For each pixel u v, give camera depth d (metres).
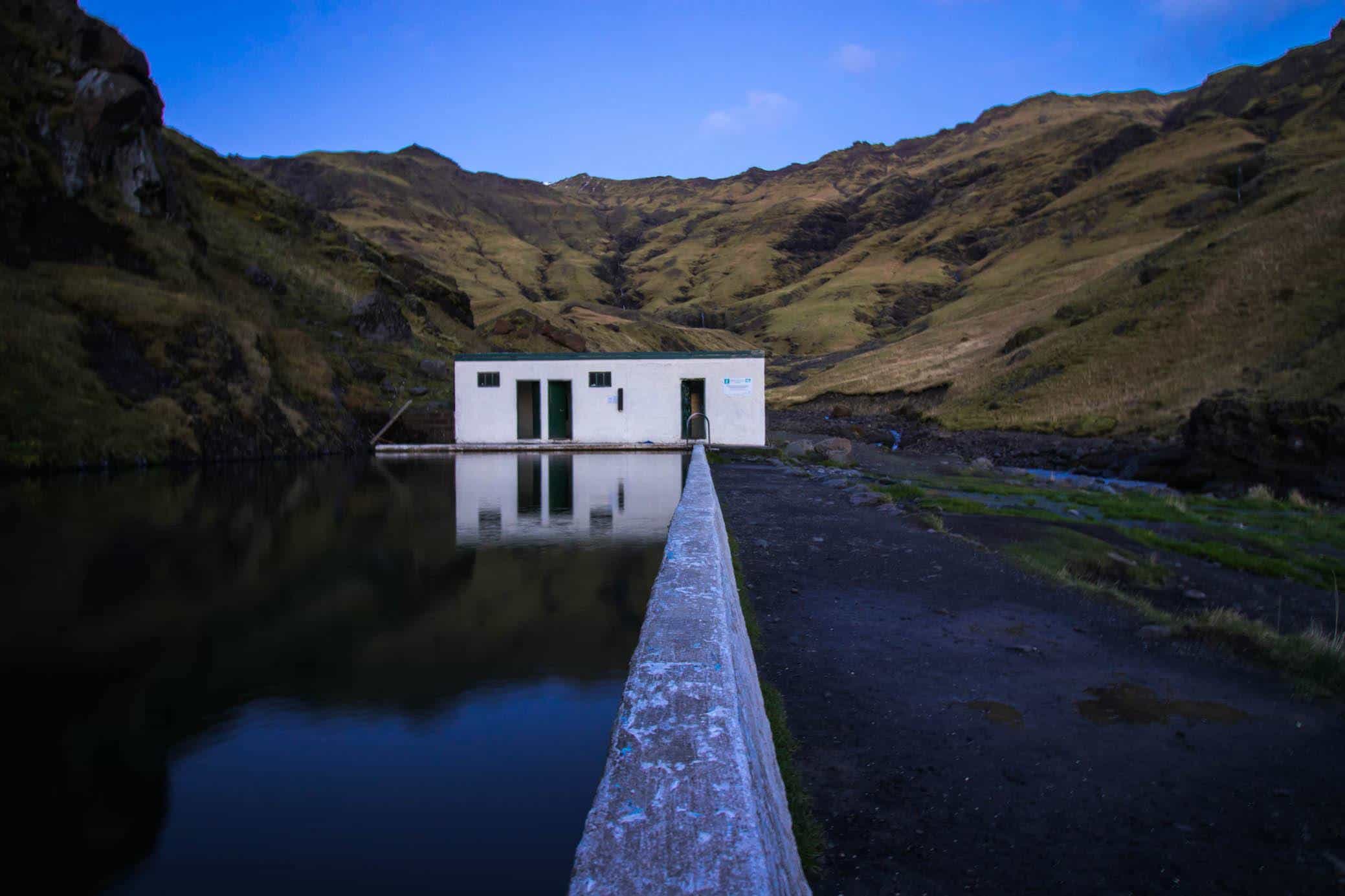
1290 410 19.39
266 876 2.54
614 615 5.88
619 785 1.47
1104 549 9.59
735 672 2.33
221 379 20.00
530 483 15.46
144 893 2.43
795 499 13.43
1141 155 158.75
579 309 101.88
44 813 2.95
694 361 26.88
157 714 3.94
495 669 4.65
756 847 1.25
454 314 50.16
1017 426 38.81
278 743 3.63
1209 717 4.25
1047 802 3.23
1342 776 3.53
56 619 5.54
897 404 55.88
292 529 9.62
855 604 6.51
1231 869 2.76
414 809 3.03
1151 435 30.38
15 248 18.95
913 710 4.23
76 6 26.91
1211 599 8.04
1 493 11.69
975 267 150.50
